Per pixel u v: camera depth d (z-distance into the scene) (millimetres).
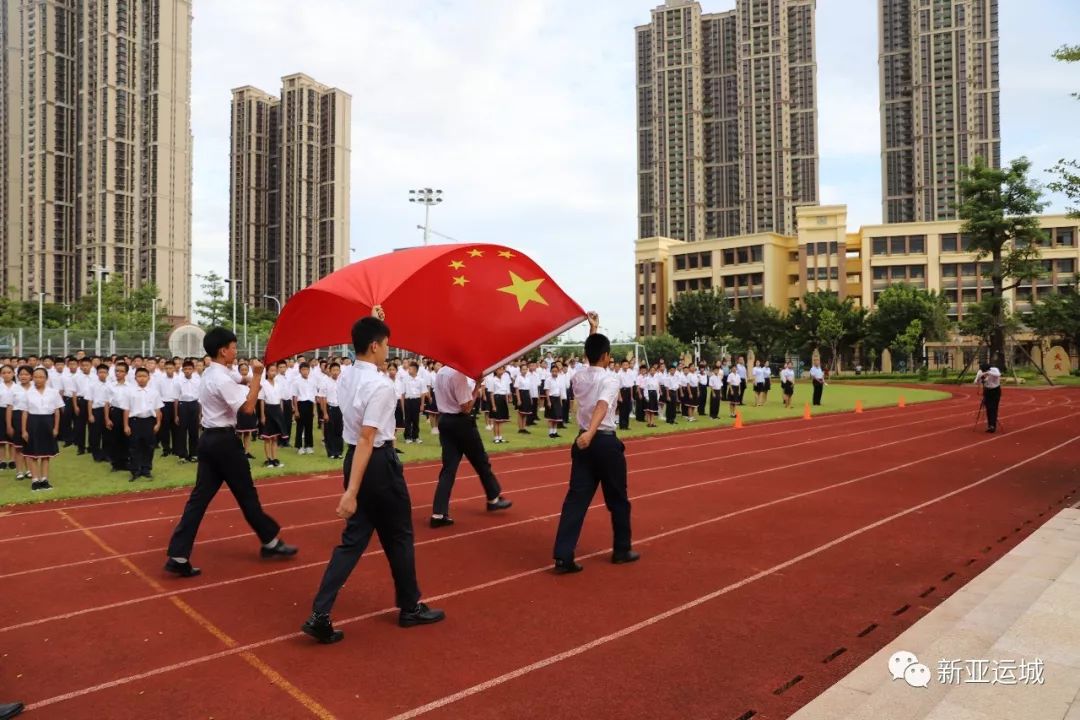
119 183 68875
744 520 7730
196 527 5828
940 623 4582
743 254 81500
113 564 6145
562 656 4199
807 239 78438
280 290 76250
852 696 3535
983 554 6336
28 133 69562
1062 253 71438
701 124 104312
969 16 89625
